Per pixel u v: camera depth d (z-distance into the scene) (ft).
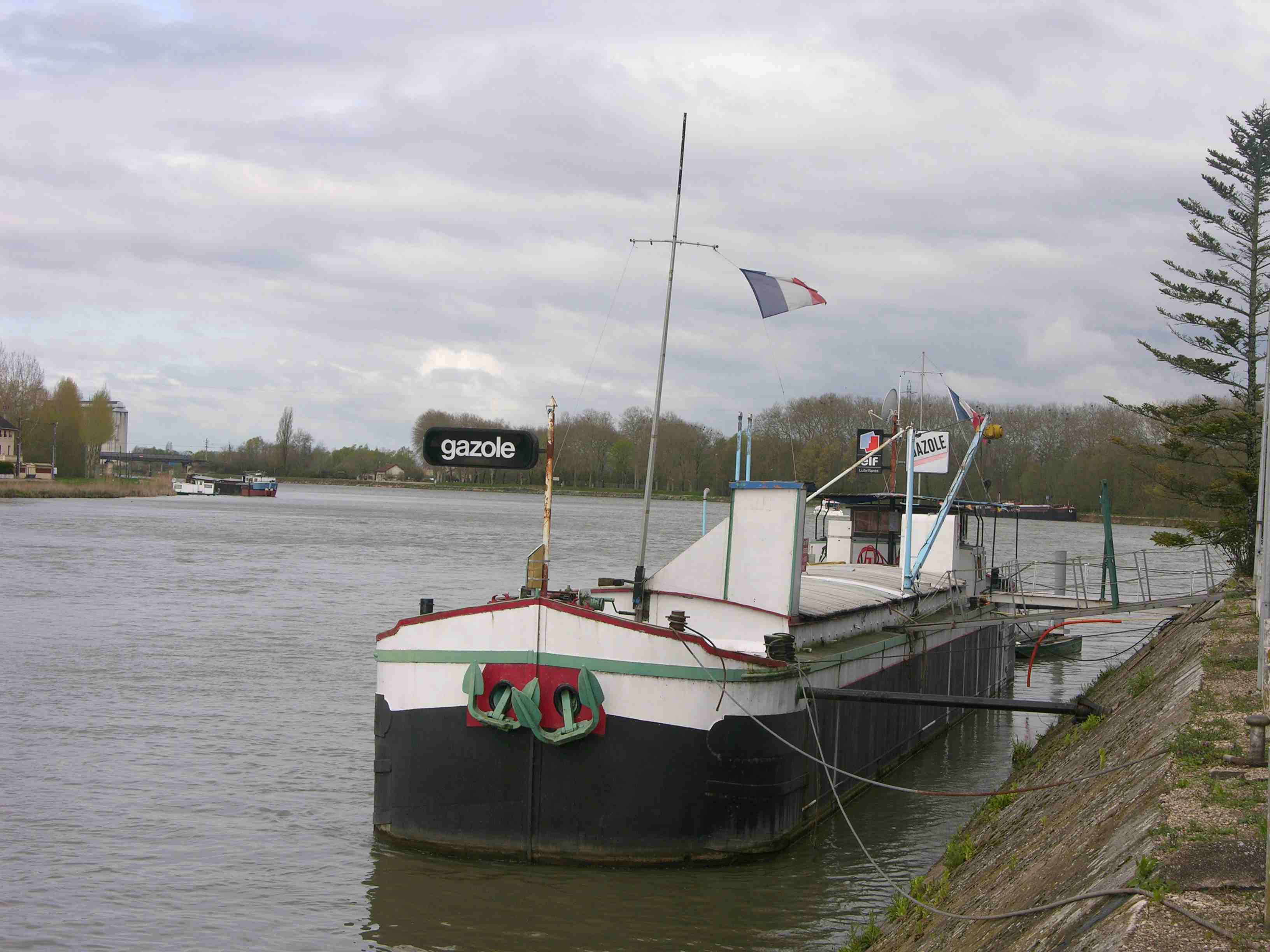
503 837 59.31
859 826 69.15
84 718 92.58
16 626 139.33
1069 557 303.68
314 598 177.06
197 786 75.36
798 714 63.62
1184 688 53.93
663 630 57.82
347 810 70.74
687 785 58.39
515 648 58.90
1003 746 95.04
